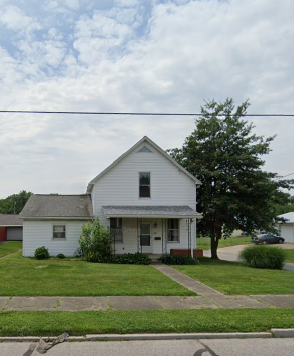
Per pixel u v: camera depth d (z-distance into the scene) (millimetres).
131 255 17781
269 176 21625
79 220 20062
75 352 5559
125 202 20406
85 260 17812
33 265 14883
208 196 21078
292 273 14922
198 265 17344
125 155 20531
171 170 20891
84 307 8055
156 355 5492
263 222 21047
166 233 20516
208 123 22000
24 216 19422
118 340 6168
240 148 21609
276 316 7371
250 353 5617
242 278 12781
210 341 6195
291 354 5590
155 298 9148
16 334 6199
